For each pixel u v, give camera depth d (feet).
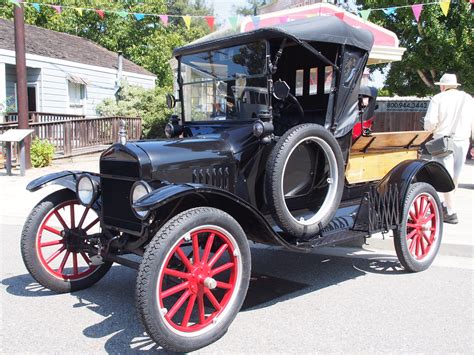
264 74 14.57
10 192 32.58
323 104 16.31
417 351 11.37
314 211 15.55
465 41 46.21
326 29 14.87
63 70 62.49
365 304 14.32
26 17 86.22
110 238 13.91
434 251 17.84
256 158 14.48
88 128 51.67
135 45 94.63
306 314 13.60
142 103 67.62
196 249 11.46
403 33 50.34
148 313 10.55
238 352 11.37
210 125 16.28
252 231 13.33
